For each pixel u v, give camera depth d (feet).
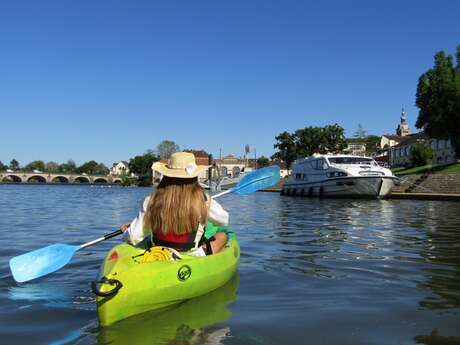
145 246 18.02
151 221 16.44
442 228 39.65
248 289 17.83
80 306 15.67
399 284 18.79
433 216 53.31
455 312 14.90
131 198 118.21
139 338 12.38
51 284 18.75
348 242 30.94
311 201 95.86
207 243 18.54
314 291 17.58
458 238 32.78
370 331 13.07
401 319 14.16
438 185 124.77
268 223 45.37
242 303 15.81
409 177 134.51
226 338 12.39
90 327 13.39
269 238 33.22
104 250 27.12
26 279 18.45
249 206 78.64
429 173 143.23
